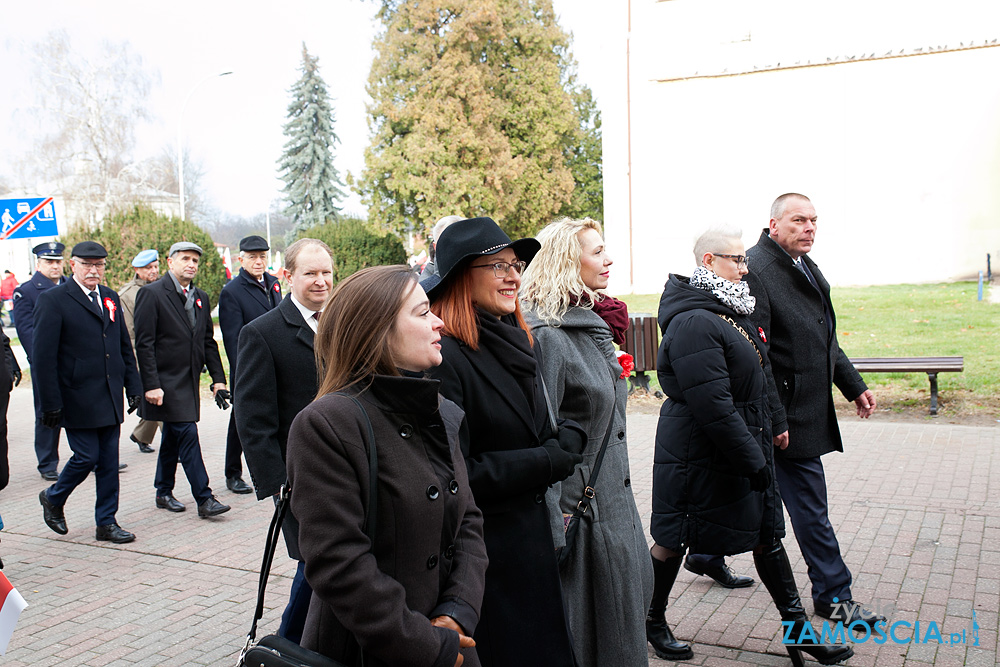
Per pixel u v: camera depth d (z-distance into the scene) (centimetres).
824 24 2008
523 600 230
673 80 2141
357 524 177
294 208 4788
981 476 616
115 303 580
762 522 342
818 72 2023
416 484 186
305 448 178
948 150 1950
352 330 190
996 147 1917
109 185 3672
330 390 191
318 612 188
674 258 2181
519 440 237
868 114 1997
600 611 282
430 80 2942
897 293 1745
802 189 2062
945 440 733
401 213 3047
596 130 3925
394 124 3002
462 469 204
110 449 559
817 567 389
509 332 243
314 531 175
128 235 1989
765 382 361
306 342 378
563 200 3141
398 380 185
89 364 551
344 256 2892
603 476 287
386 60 3008
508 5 3000
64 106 3591
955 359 852
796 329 390
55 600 454
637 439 802
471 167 2953
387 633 172
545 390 257
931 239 1973
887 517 534
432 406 189
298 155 4759
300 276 379
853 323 1417
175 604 445
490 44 3027
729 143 2114
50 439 757
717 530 337
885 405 885
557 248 285
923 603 401
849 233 2033
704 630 388
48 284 907
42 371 535
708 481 338
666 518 347
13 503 669
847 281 2039
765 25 2053
